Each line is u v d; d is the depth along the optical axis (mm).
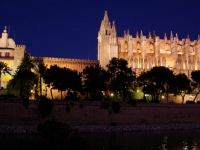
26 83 82500
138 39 150000
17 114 62250
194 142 50094
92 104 69250
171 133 64250
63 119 65688
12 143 44281
